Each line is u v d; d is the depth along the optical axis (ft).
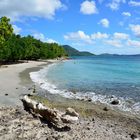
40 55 472.85
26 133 48.26
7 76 164.96
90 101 92.99
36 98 93.76
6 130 49.16
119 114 74.33
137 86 134.51
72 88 124.26
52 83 141.38
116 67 330.75
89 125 59.21
